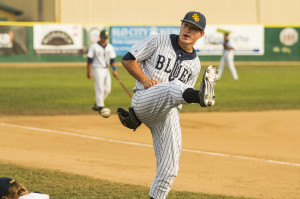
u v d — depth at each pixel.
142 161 18.02
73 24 72.25
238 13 88.00
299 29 77.31
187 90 9.69
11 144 20.42
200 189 14.56
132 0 85.12
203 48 74.75
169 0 86.44
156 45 10.73
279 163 18.08
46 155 18.55
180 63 10.85
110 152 19.38
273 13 88.69
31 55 71.12
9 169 15.84
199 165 17.61
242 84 47.44
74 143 20.92
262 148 20.70
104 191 13.75
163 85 10.14
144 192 13.71
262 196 13.96
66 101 34.88
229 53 50.66
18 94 38.47
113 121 26.75
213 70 9.00
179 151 11.17
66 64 70.06
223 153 19.62
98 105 29.30
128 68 10.69
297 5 89.31
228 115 29.34
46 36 71.44
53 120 26.78
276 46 77.25
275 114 29.86
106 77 29.17
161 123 10.95
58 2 83.56
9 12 91.50
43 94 38.69
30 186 14.03
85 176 15.38
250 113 30.14
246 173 16.61
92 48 28.66
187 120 27.53
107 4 84.44
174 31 75.38
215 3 87.38
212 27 74.81
